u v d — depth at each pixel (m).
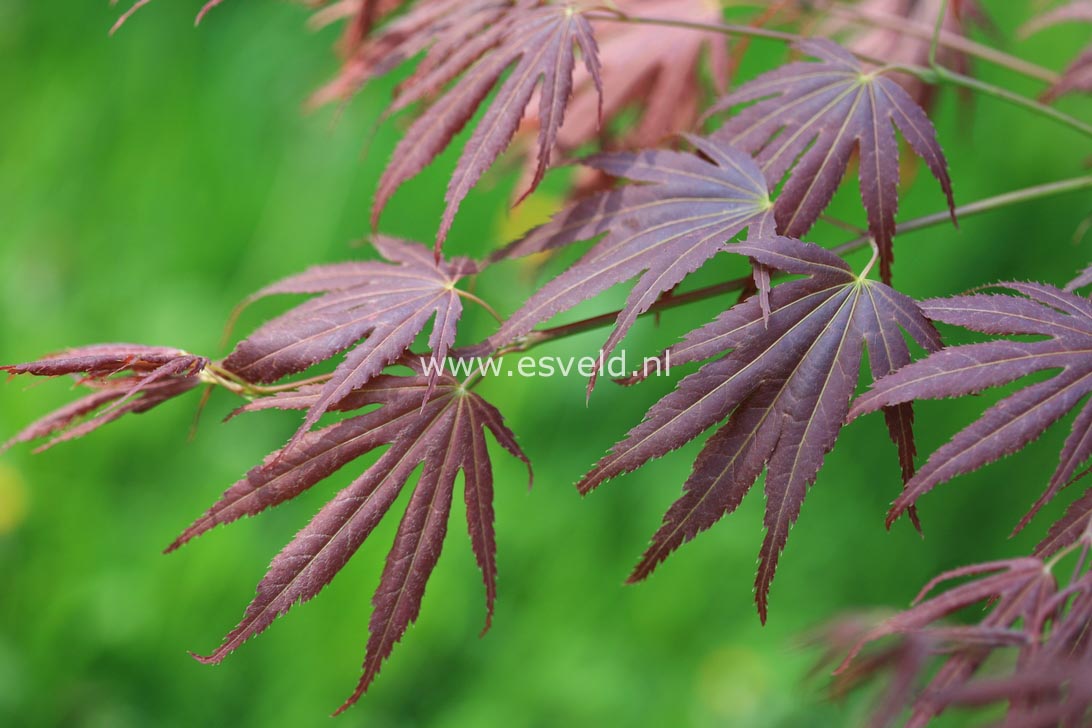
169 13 1.20
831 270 0.44
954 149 0.91
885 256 0.46
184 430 0.94
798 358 0.44
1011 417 0.43
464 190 0.46
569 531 0.87
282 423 0.96
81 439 0.90
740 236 0.52
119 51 1.18
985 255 0.88
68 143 1.14
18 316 1.01
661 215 0.46
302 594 0.44
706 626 0.84
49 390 0.92
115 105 1.16
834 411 0.44
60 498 0.88
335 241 1.03
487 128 0.47
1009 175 0.89
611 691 0.81
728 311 0.44
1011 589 0.43
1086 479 0.81
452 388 0.45
